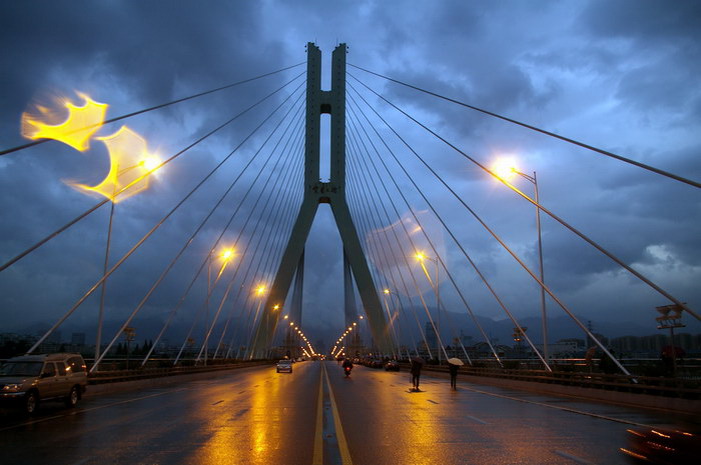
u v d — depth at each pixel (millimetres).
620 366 23047
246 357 82625
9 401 15727
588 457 9758
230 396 24391
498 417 16016
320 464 9203
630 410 18234
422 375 55219
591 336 25609
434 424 14391
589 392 23594
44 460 9477
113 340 32906
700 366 23094
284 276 81500
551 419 15523
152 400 22188
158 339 41219
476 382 39719
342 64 84375
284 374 55062
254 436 12227
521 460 9508
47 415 16547
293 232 81562
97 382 26453
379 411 17719
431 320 59312
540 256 30859
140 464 9180
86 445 11023
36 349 24719
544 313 30047
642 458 8039
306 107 83562
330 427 13766
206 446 10914
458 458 9703
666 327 20531
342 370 70500
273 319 81625
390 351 80938
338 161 82750
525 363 38094
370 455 10000
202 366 50344
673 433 7746
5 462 9297
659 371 22031
